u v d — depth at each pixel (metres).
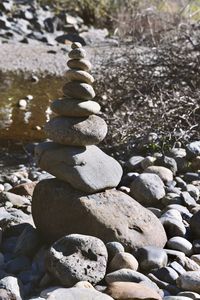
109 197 3.84
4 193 4.82
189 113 6.14
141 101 6.72
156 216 4.32
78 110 3.85
